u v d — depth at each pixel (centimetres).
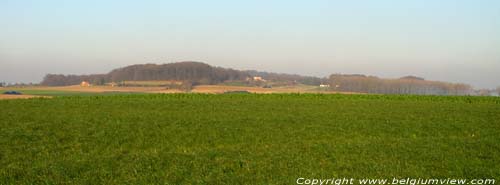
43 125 2719
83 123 2822
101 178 1526
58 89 12888
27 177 1548
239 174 1575
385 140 2272
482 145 2078
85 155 1911
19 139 2262
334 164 1709
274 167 1667
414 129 2656
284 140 2275
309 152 1930
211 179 1510
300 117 3198
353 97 5353
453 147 2041
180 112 3519
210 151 1975
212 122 2894
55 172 1605
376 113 3522
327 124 2844
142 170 1634
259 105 4222
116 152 1983
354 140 2286
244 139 2305
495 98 5191
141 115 3272
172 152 1970
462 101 5019
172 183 1462
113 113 3416
